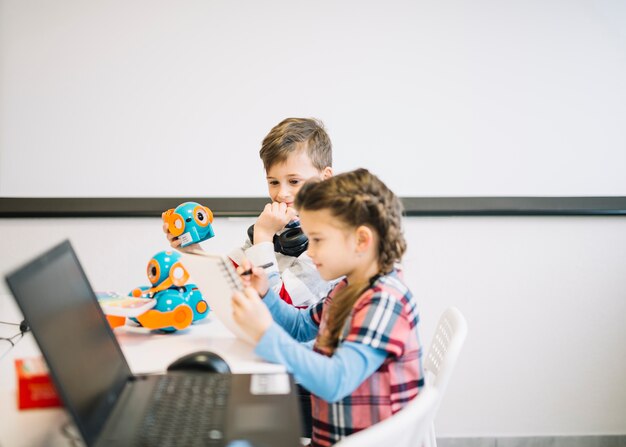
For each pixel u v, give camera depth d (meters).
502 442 2.11
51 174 1.96
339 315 1.02
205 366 0.96
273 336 0.92
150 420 0.76
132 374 0.92
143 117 1.97
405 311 0.97
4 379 0.96
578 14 2.00
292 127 1.47
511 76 2.01
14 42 1.92
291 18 1.97
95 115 1.95
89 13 1.93
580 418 2.11
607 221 2.05
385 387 0.97
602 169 2.04
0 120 1.93
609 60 2.02
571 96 2.02
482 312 2.07
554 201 2.03
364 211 0.99
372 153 2.02
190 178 1.99
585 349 2.10
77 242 1.98
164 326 1.19
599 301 2.08
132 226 1.98
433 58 2.00
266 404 0.82
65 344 0.73
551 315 2.08
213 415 0.78
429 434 1.36
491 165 2.03
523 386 2.11
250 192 2.01
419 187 2.03
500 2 1.99
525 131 2.03
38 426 0.81
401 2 1.98
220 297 1.07
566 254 2.06
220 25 1.96
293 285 1.38
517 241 2.05
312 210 1.00
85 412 0.70
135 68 1.95
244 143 1.99
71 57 1.94
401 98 2.01
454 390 2.10
